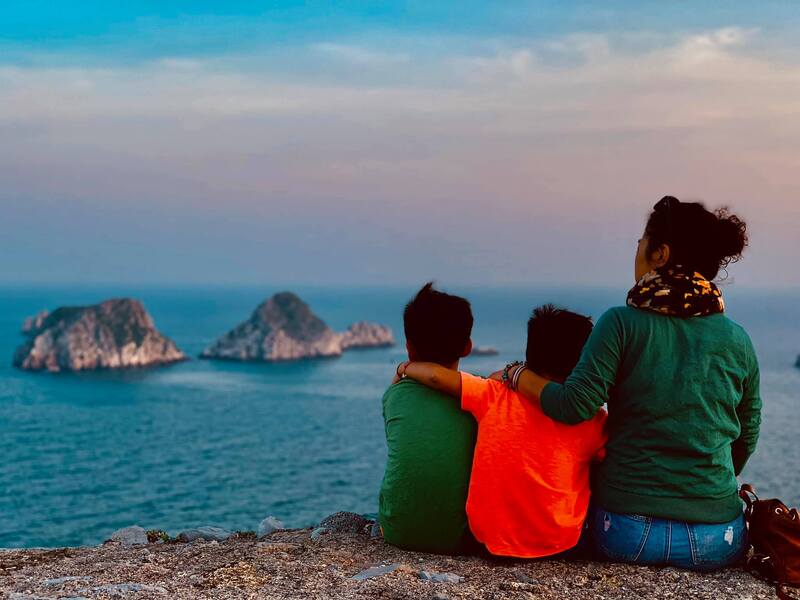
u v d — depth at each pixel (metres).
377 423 156.12
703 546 4.63
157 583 4.72
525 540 4.91
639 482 4.69
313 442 135.25
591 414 4.64
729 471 4.75
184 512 89.50
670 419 4.58
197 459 122.19
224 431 147.25
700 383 4.57
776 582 4.54
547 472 4.80
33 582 4.94
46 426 153.50
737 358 4.64
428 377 5.10
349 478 106.69
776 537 4.60
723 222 4.67
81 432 147.38
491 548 4.98
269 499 95.00
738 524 4.70
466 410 5.08
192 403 186.12
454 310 5.16
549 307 5.11
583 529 5.03
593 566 4.84
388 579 4.63
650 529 4.66
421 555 5.22
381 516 5.42
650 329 4.62
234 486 102.81
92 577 4.99
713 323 4.66
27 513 90.44
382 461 118.69
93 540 78.94
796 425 132.62
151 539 6.95
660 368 4.58
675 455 4.62
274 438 139.62
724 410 4.65
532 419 4.86
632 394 4.64
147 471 113.88
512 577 4.71
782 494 83.75
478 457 4.91
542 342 4.91
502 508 4.88
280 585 4.60
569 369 4.90
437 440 5.06
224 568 4.97
